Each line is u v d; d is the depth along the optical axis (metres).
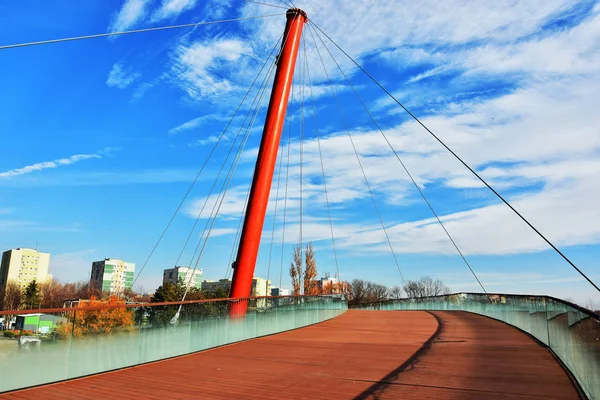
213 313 12.68
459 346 11.59
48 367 7.96
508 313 16.98
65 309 8.41
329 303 22.33
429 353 10.68
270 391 7.53
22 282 113.19
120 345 9.49
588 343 6.14
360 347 12.15
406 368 8.98
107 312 9.23
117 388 7.82
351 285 92.31
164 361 10.43
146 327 10.26
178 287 53.28
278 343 13.24
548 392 6.87
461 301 27.33
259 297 15.05
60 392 7.47
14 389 7.38
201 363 10.19
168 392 7.55
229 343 13.13
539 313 11.95
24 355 7.57
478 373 8.27
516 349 10.84
